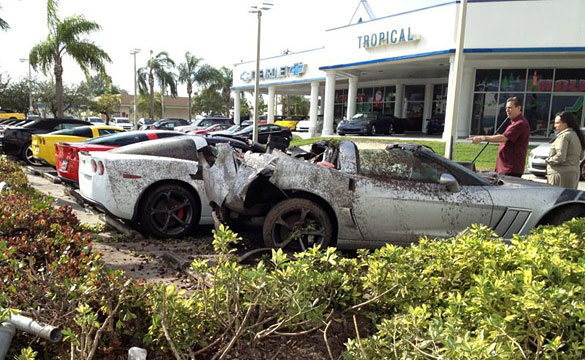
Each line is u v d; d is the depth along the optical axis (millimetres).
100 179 5707
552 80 23391
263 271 2740
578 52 19672
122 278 3004
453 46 21031
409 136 27859
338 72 29219
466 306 2471
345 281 3062
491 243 3141
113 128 13055
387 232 5070
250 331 2838
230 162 5035
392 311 3066
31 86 48031
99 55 24219
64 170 7836
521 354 2074
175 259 4605
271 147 5977
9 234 4305
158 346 2781
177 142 6496
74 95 51000
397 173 5223
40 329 2324
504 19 20188
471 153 17547
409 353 2287
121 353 2770
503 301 2371
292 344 2988
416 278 2959
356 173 5117
